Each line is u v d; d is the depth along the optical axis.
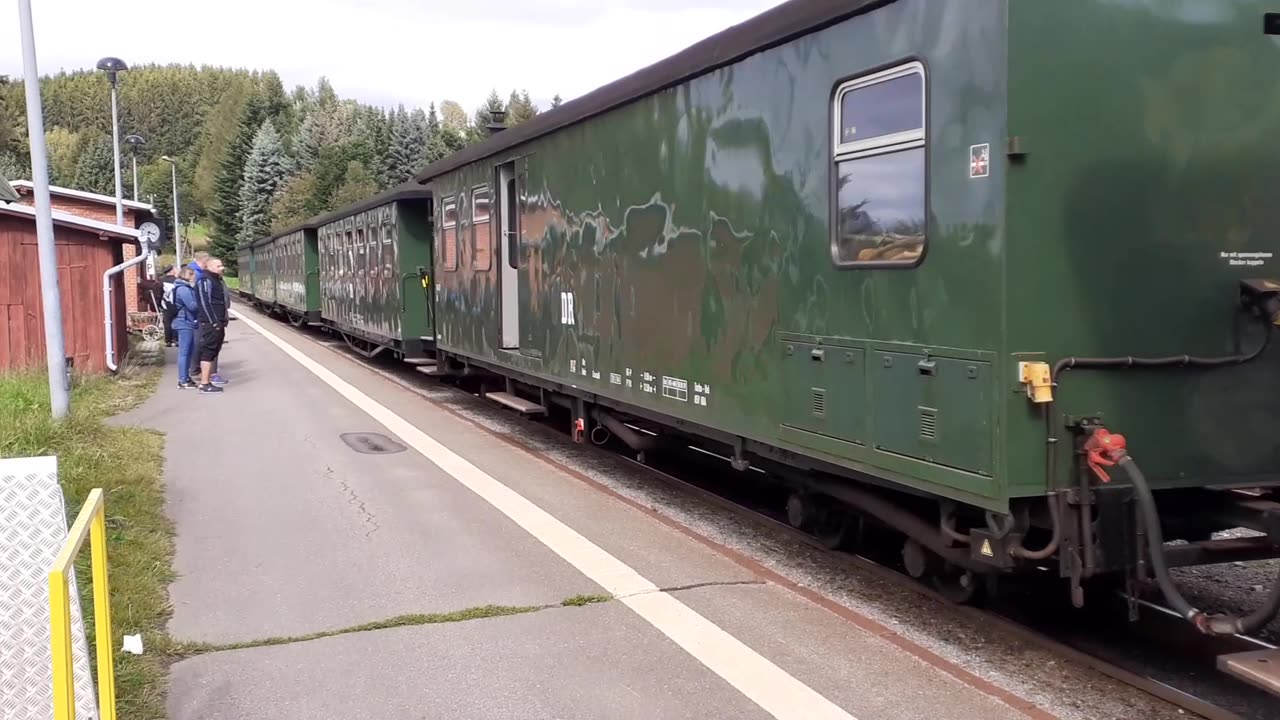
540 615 4.97
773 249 5.58
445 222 12.95
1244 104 4.26
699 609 5.05
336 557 5.95
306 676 4.27
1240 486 4.32
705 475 8.79
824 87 5.06
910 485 4.51
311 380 14.98
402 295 15.06
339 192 77.12
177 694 4.09
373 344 19.03
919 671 4.30
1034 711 3.92
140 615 4.86
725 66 6.03
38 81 9.31
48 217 9.22
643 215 7.20
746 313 5.89
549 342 9.22
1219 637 4.77
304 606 5.12
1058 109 3.98
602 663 4.39
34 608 3.53
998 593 5.26
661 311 6.98
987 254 4.02
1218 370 4.26
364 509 7.07
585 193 8.23
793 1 5.22
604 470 8.75
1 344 13.49
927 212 4.35
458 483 7.93
